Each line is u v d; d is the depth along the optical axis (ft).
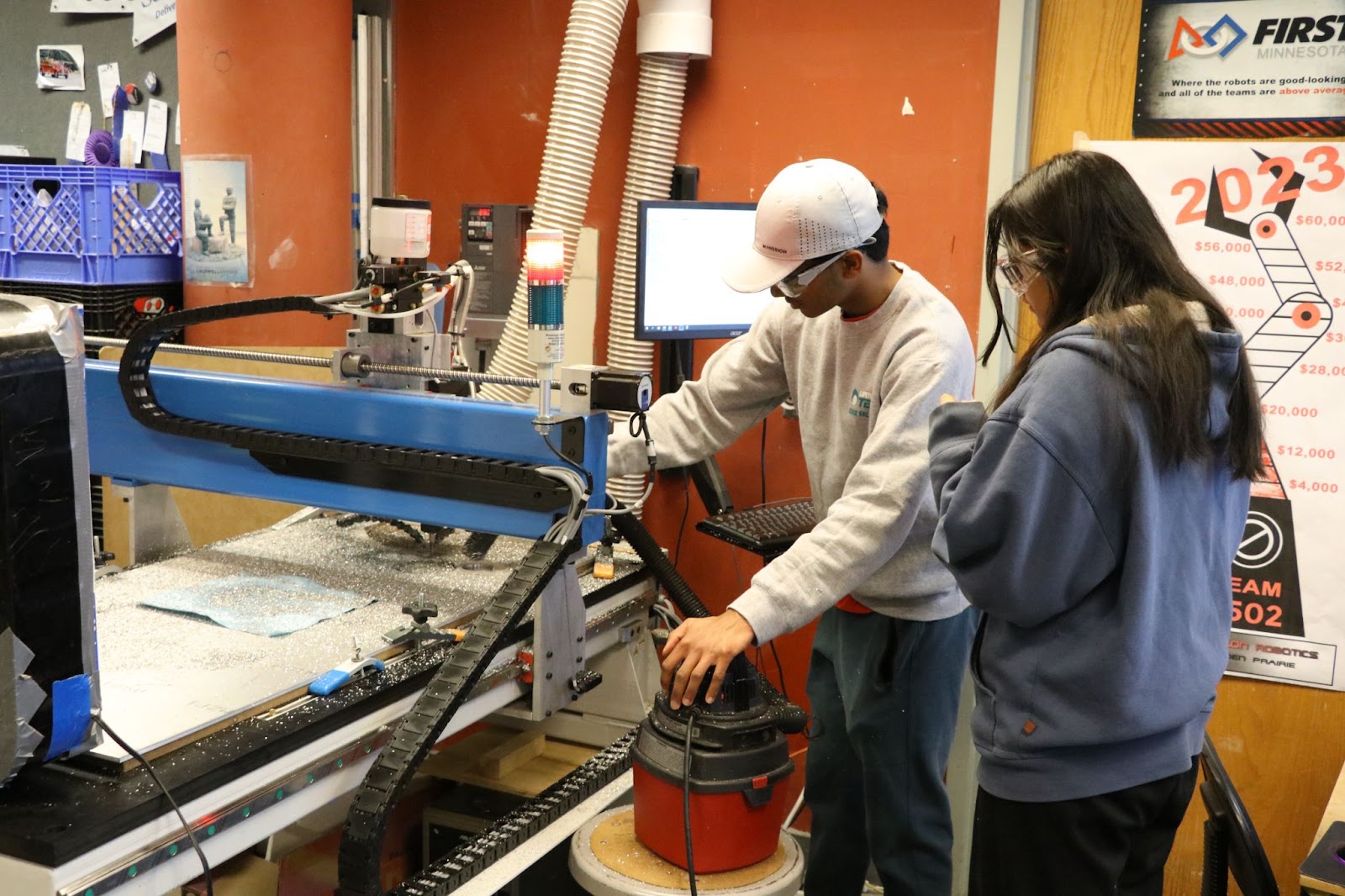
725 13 9.04
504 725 8.17
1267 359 7.97
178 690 5.09
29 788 4.36
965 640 6.94
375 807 4.57
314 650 5.63
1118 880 5.07
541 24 9.80
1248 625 8.21
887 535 5.94
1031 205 4.83
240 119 9.00
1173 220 8.04
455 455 5.85
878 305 6.44
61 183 9.05
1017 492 4.49
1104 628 4.65
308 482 6.35
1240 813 5.38
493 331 9.61
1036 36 8.20
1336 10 7.39
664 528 9.86
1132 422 4.43
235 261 9.19
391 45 10.36
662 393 9.35
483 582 6.82
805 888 7.73
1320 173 7.62
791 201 5.90
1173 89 7.89
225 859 4.70
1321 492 7.93
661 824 5.51
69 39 11.17
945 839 6.98
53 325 4.30
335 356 6.29
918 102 8.53
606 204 9.71
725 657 5.49
